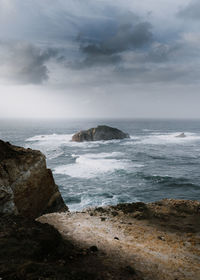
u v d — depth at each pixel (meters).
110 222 12.77
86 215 13.95
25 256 6.21
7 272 5.09
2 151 15.54
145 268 7.12
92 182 33.91
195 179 36.38
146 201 27.12
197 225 12.75
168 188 32.22
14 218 9.55
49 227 8.90
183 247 9.65
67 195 28.47
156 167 44.19
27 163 16.08
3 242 6.76
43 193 17.33
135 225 12.51
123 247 8.93
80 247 8.35
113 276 6.06
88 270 6.19
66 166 44.12
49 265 5.81
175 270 7.27
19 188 15.00
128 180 35.19
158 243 9.92
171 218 13.91
